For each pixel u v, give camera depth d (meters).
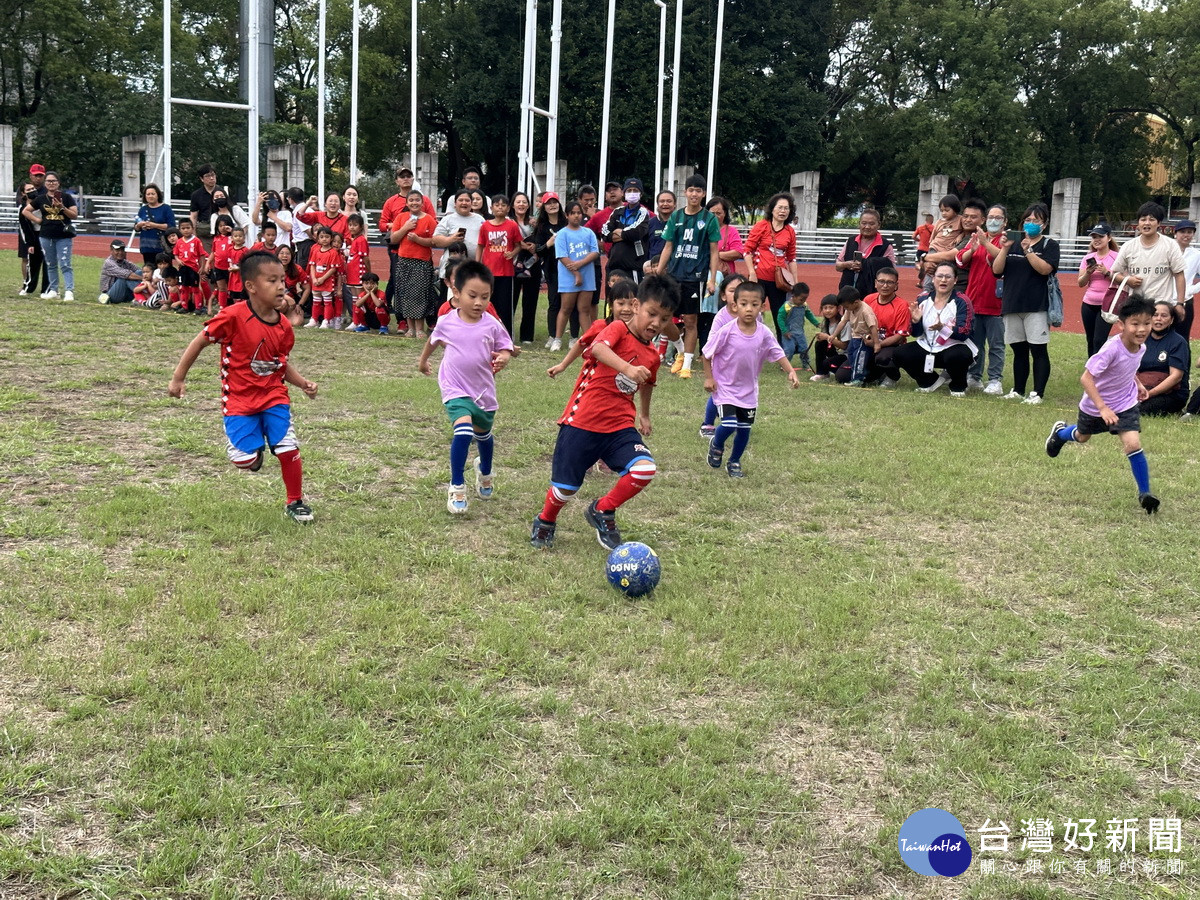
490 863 2.95
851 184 46.97
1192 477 7.29
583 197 12.53
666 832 3.12
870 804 3.33
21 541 5.14
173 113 35.97
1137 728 3.84
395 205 13.45
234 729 3.50
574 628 4.46
